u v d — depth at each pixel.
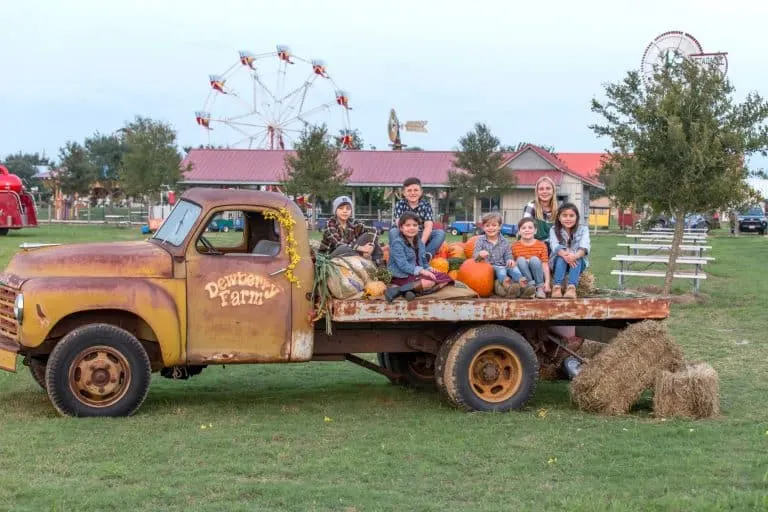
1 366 8.12
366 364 9.42
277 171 62.16
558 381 10.55
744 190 18.41
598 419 8.45
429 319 8.59
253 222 8.95
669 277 18.72
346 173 56.09
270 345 8.42
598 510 5.62
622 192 19.23
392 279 8.74
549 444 7.45
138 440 7.34
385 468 6.70
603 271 25.03
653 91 18.58
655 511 5.68
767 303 17.98
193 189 8.96
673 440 7.58
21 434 7.44
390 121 66.31
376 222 55.31
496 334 8.78
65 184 69.75
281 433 7.73
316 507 5.77
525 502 5.92
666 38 29.58
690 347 12.67
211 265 8.33
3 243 33.97
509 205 60.66
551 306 8.88
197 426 7.93
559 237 9.17
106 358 8.10
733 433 7.86
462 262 9.34
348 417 8.47
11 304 8.18
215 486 6.16
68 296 7.97
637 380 8.66
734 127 18.23
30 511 5.57
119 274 8.18
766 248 38.41
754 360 11.68
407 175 60.94
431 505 5.82
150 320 8.12
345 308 8.41
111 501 5.78
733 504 5.75
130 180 57.31
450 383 8.73
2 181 41.59
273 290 8.41
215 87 69.81
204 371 11.02
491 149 56.91
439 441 7.51
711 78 18.20
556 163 60.38
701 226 54.69
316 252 9.02
